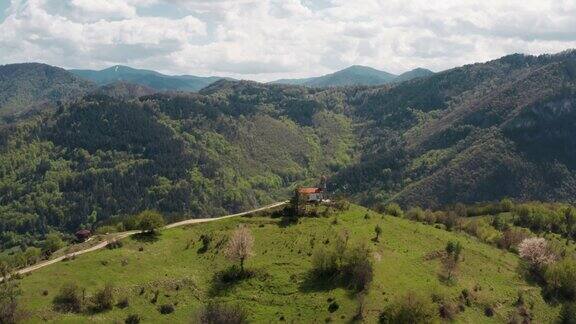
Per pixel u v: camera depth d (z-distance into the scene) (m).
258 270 121.88
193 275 121.62
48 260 131.50
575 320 120.00
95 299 103.88
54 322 95.44
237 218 156.75
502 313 121.12
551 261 146.25
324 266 117.62
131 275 117.31
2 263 129.00
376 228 144.62
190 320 103.06
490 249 163.25
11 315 93.50
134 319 101.62
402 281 119.50
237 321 99.19
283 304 109.19
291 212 157.12
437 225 184.75
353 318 102.25
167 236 143.62
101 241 143.88
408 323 98.44
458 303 118.19
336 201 175.38
